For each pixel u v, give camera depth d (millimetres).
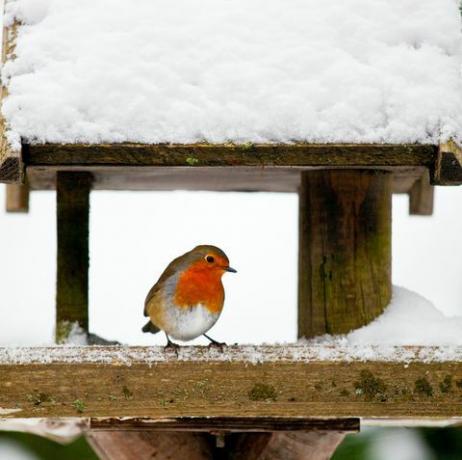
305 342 9867
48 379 8516
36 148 8672
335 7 9516
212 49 9219
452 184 8812
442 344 9016
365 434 12281
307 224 10172
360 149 8789
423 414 8594
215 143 8766
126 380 8555
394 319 9805
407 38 9406
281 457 9992
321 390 8594
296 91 8969
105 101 8852
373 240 10016
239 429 9406
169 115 8844
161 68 9062
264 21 9430
